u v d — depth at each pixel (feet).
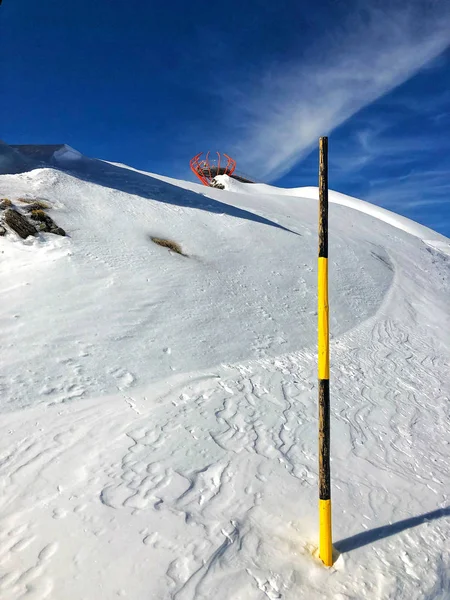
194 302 33.83
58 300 28.73
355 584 12.78
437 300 54.44
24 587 11.53
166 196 55.88
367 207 114.42
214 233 47.50
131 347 26.99
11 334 24.97
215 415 22.43
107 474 16.71
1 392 21.15
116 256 35.63
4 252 32.30
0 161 54.80
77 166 60.44
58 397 21.79
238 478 17.56
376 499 17.56
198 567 12.63
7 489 15.56
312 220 72.49
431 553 14.78
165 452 18.62
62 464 17.11
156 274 35.19
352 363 33.27
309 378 28.99
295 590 12.27
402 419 26.14
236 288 38.68
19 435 18.76
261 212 64.54
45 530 13.62
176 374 26.00
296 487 17.49
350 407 26.20
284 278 44.16
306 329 36.81
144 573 12.21
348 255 57.21
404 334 42.09
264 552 13.58
